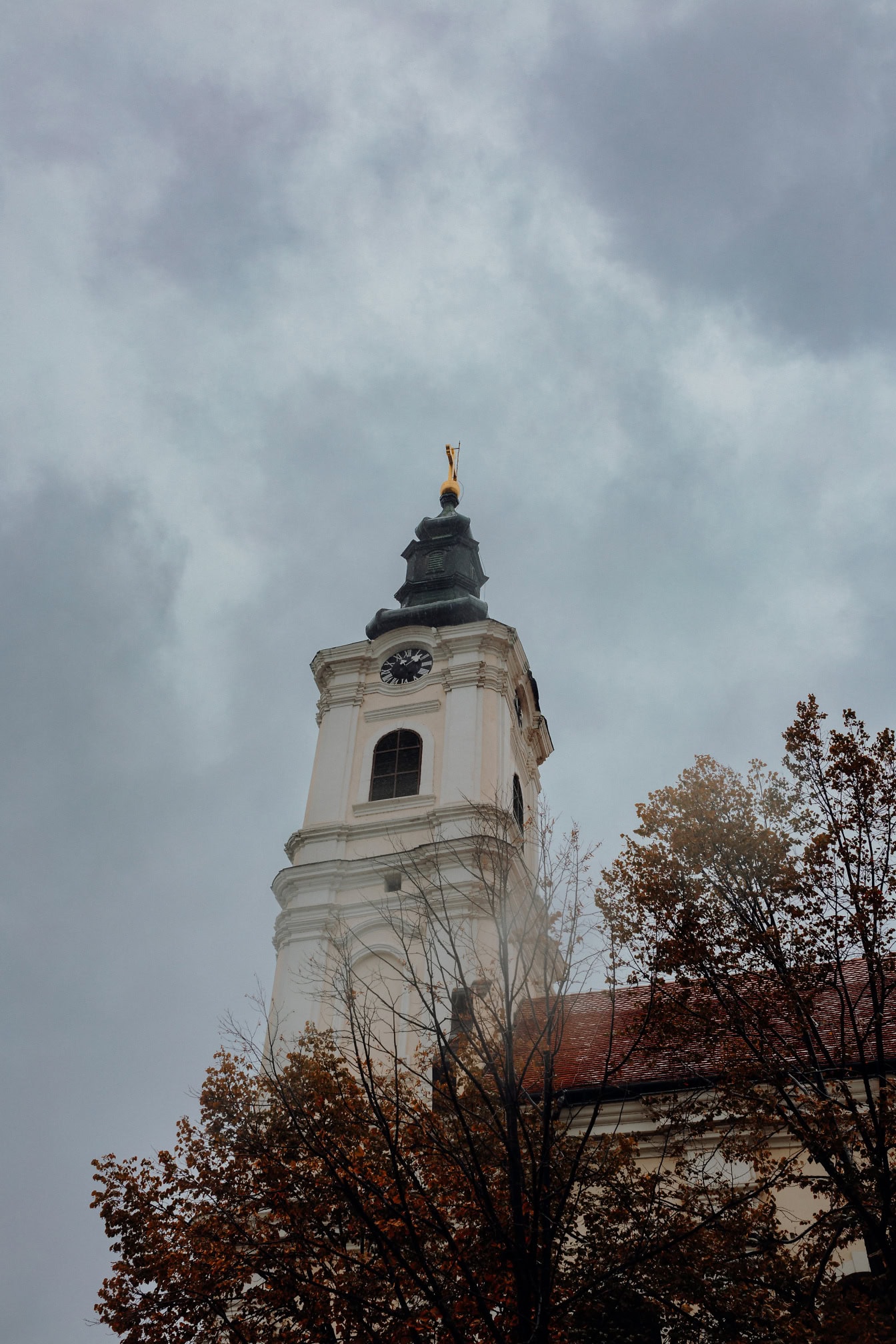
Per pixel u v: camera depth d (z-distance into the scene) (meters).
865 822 22.03
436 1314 19.88
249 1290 23.30
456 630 46.12
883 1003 20.66
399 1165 22.25
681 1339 19.41
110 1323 22.61
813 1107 20.38
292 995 37.03
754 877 22.08
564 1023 21.22
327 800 42.47
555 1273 19.38
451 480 58.91
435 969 35.59
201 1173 24.42
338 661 46.69
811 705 23.31
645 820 23.45
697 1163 26.44
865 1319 17.48
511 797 42.12
